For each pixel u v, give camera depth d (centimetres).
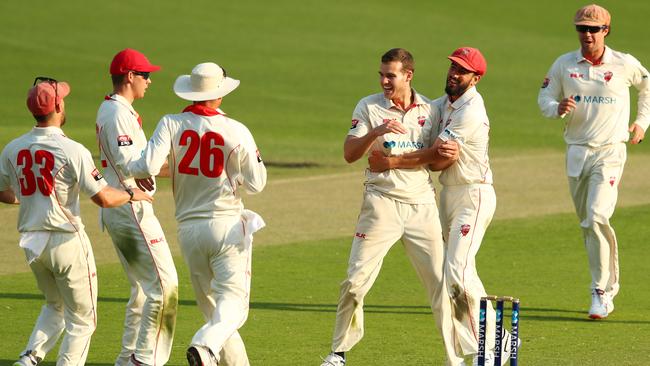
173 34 11106
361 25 11912
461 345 2712
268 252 4303
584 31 3462
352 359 2872
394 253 4391
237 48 10625
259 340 3058
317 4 12888
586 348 2991
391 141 2739
